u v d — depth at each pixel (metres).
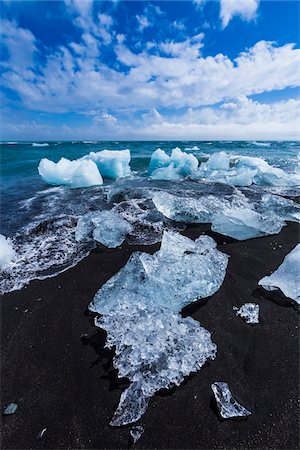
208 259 2.99
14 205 5.70
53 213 5.10
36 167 10.78
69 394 1.70
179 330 2.06
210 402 1.62
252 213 4.06
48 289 2.75
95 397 1.68
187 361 1.85
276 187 6.97
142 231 4.08
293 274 2.67
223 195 6.02
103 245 3.66
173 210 4.50
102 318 2.27
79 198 6.20
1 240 3.48
